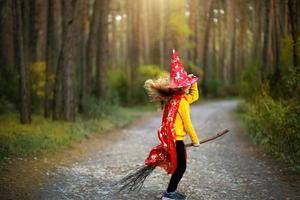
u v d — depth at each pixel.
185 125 5.22
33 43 16.81
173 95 5.31
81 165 7.84
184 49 36.66
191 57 41.09
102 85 18.11
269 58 15.96
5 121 12.09
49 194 5.73
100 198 5.60
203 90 37.34
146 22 35.78
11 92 15.33
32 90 15.59
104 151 9.64
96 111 15.27
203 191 5.99
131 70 27.95
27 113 11.91
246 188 6.14
